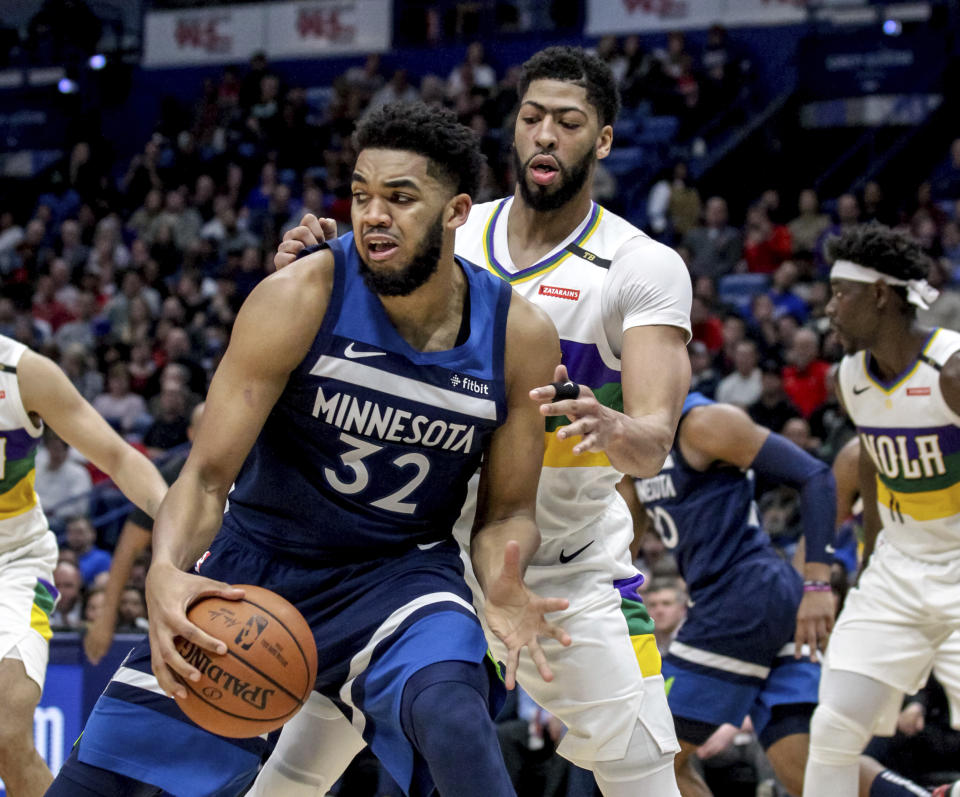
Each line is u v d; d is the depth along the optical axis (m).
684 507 11.89
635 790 8.44
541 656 6.32
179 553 6.31
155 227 38.75
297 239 7.40
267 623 6.37
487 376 6.79
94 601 16.84
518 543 6.72
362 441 6.73
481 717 6.25
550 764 15.03
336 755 8.14
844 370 11.59
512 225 8.58
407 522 7.07
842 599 14.66
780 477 11.50
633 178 37.59
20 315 34.84
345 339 6.59
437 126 6.40
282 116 42.09
